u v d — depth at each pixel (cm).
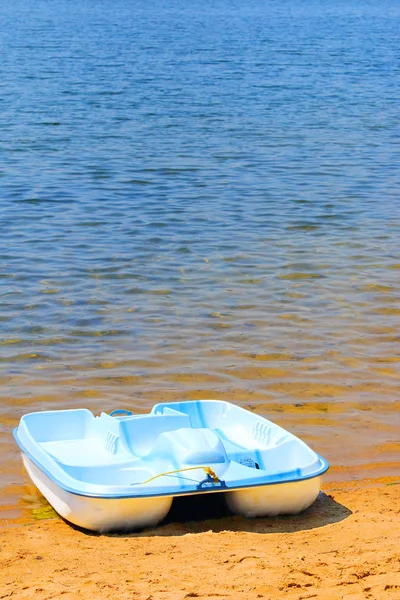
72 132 2844
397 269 1446
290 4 14050
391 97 3869
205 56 5403
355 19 10069
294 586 509
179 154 2527
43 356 1074
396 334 1155
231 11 11306
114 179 2183
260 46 6212
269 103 3597
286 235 1672
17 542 625
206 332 1158
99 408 933
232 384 997
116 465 684
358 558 557
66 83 4009
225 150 2602
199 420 793
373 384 1000
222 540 606
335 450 839
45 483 693
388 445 852
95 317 1209
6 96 3572
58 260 1475
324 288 1344
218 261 1487
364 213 1864
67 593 508
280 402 952
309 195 2036
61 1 13725
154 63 4944
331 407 941
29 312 1223
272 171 2317
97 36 6775
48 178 2173
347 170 2344
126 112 3275
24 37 6462
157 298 1293
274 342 1123
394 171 2341
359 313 1234
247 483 632
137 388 986
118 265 1452
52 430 795
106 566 562
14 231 1667
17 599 504
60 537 636
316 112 3400
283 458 705
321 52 5875
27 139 2695
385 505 697
